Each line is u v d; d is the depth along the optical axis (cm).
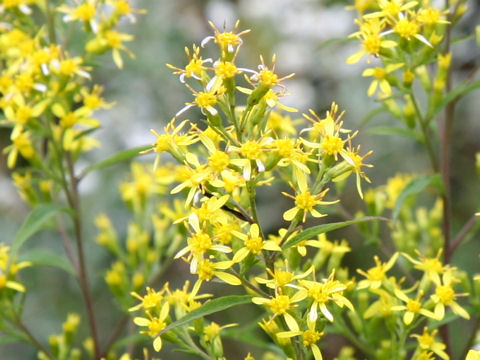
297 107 86
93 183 85
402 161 85
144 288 63
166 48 87
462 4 56
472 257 80
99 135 86
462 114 87
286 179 54
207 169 45
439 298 50
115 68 84
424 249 61
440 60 55
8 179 86
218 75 45
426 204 82
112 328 81
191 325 49
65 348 60
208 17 90
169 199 75
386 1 53
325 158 46
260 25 89
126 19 87
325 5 89
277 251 46
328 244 52
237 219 47
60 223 62
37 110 57
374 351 55
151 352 79
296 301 45
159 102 87
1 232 83
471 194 85
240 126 45
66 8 60
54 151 58
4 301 57
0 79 59
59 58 58
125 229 83
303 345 46
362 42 54
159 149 46
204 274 45
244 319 79
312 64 88
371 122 86
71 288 83
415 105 56
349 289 50
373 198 59
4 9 60
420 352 50
